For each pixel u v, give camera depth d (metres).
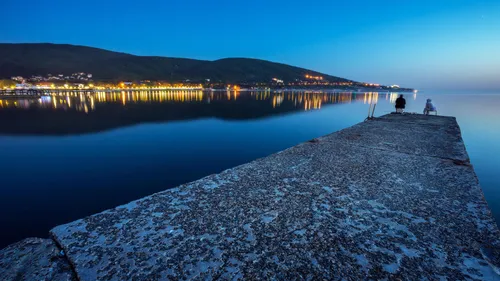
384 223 2.50
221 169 15.30
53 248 2.13
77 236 2.24
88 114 50.09
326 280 1.77
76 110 58.66
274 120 41.69
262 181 3.54
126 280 1.75
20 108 62.56
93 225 2.41
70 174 14.30
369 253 2.06
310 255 2.03
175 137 26.69
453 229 2.41
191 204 2.84
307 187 3.35
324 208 2.79
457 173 3.97
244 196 3.06
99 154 19.06
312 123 38.09
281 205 2.84
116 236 2.24
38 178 13.66
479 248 2.14
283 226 2.43
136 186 12.53
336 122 39.09
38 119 42.34
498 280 1.78
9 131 30.44
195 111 56.94
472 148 17.62
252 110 59.88
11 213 9.87
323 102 91.69
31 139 25.55
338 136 7.15
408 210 2.77
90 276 1.78
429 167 4.27
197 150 20.52
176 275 1.79
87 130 31.44
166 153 19.41
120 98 110.38
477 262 1.97
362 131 8.15
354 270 1.88
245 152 19.86
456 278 1.81
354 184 3.47
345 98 125.00
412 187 3.40
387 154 5.12
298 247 2.12
